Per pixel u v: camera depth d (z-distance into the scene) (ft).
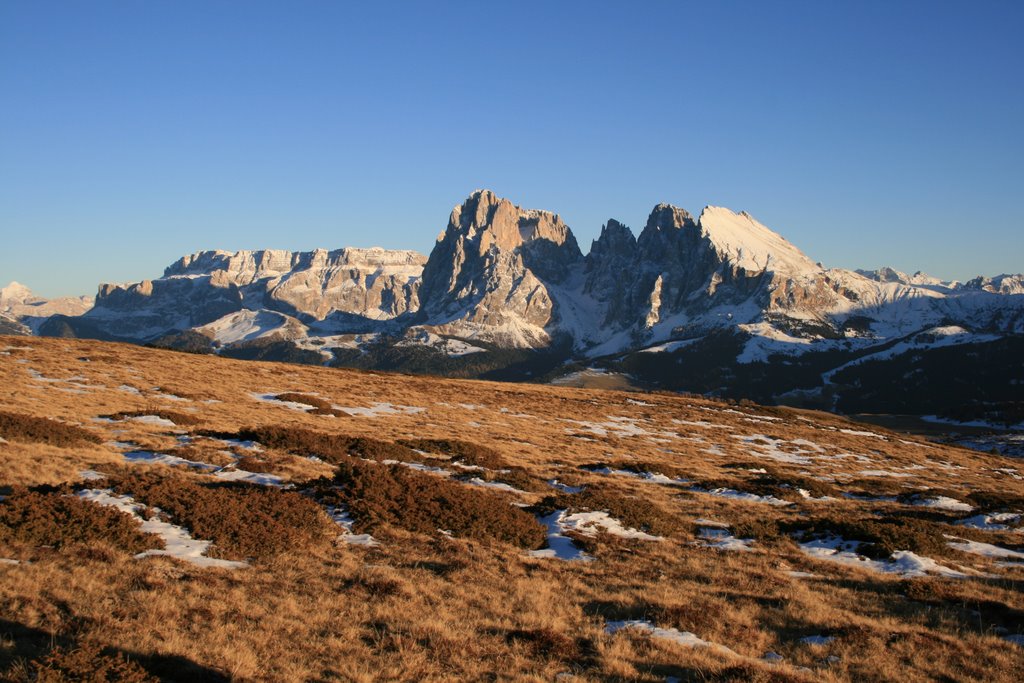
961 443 521.65
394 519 80.94
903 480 205.77
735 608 61.57
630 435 243.60
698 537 94.12
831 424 389.39
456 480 118.32
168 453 110.22
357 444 135.74
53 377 199.00
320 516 77.56
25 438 104.27
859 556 88.28
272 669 41.37
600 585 66.33
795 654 51.29
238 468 102.89
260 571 60.49
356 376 325.42
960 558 90.99
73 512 63.98
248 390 236.43
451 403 272.31
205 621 47.55
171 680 38.55
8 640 40.63
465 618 53.78
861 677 47.65
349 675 41.34
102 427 131.64
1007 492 208.23
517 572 67.97
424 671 42.88
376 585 59.11
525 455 165.68
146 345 336.90
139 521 66.85
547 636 49.73
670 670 45.85
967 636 57.77
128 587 52.19
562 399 331.57
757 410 390.21
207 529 67.56
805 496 141.18
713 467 186.29
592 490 108.99
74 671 36.32
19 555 55.77
